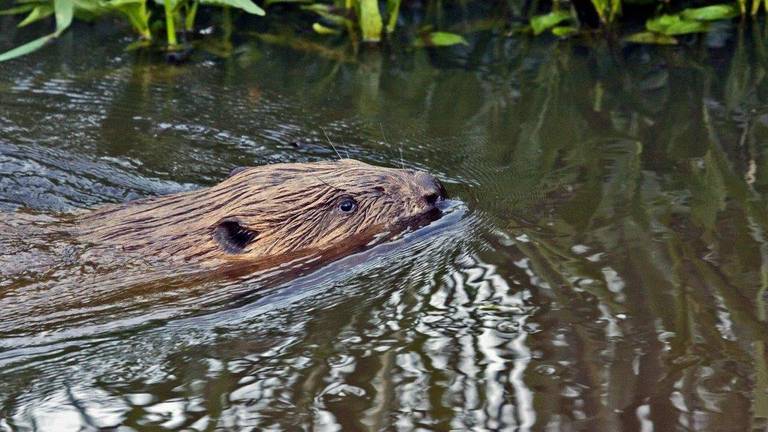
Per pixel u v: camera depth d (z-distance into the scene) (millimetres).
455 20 9500
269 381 4621
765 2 9062
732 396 4383
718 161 6637
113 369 4758
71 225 5879
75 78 8297
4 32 9203
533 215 6094
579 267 5480
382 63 8648
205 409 4430
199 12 9656
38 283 5398
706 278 5293
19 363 4820
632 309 5066
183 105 7844
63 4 7855
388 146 7188
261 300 5379
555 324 4988
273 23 9500
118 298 5363
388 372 4660
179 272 5586
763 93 7707
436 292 5344
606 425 4242
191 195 5922
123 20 9508
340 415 4363
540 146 7047
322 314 5207
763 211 5941
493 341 4871
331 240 5863
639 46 8758
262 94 8055
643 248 5625
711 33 8953
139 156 7055
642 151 6863
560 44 8875
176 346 4949
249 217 5762
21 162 6895
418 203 6094
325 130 7457
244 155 7086
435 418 4332
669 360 4656
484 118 7566
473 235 5902
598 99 7785
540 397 4449
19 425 4340
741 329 4855
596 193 6312
